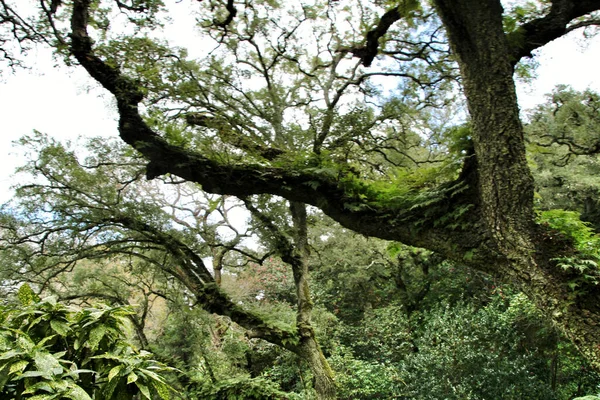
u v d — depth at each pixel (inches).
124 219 389.1
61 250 387.9
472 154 168.9
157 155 241.0
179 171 240.5
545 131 453.4
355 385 441.7
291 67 450.0
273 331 361.1
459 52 167.5
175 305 470.6
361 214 207.0
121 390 63.2
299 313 375.9
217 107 357.1
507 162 154.3
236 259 538.9
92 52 257.9
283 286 698.8
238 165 235.1
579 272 136.3
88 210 392.8
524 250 147.3
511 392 387.5
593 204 526.6
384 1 289.9
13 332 58.5
